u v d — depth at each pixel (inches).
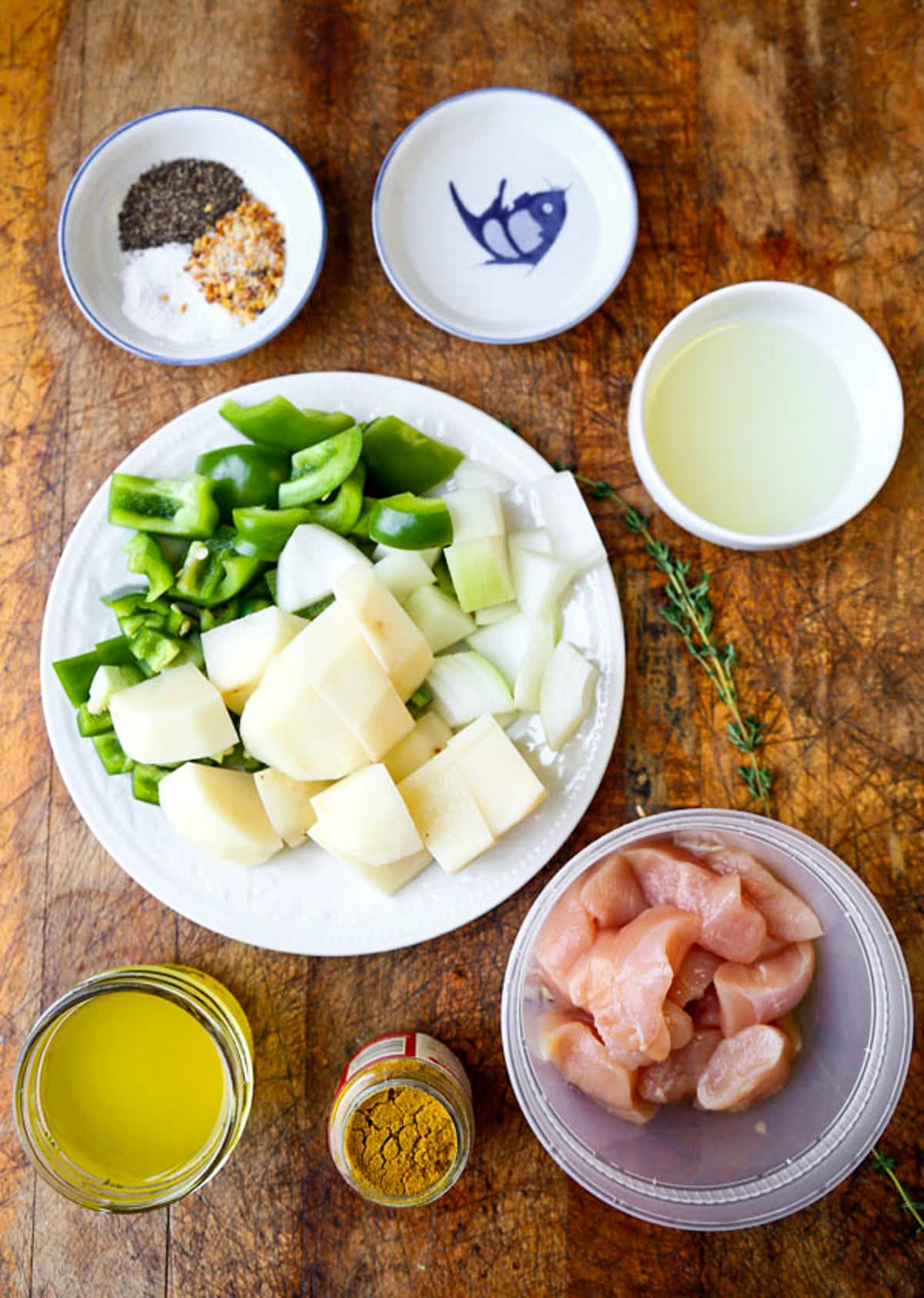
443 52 21.7
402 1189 19.1
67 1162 19.4
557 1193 20.7
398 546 19.5
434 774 19.4
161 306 21.4
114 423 21.5
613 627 20.4
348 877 20.1
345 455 19.5
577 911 19.2
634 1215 18.8
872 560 21.4
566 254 21.5
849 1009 19.4
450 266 21.4
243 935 20.1
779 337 20.5
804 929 19.2
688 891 19.1
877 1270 20.5
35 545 21.4
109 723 20.1
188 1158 19.9
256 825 19.8
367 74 21.8
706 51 21.8
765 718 21.2
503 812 19.5
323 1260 20.7
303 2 21.8
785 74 21.8
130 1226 20.8
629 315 21.6
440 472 20.6
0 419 21.5
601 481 21.4
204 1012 18.6
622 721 21.1
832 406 20.4
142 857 20.2
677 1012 18.7
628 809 21.0
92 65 21.7
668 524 21.3
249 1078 19.6
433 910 20.1
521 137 21.5
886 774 21.2
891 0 21.7
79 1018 19.8
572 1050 19.0
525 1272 20.7
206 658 19.7
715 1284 20.6
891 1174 19.6
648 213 21.6
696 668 21.2
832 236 21.7
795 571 21.4
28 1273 20.8
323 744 19.1
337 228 21.6
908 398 21.5
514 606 20.4
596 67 21.7
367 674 19.0
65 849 21.1
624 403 21.5
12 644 21.3
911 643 21.3
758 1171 19.3
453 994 20.8
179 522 20.0
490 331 21.3
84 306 20.6
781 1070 18.9
